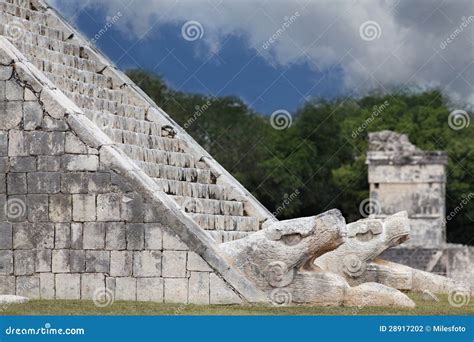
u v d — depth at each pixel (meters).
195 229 22.92
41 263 23.23
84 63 29.59
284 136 69.06
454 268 54.78
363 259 27.72
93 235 23.00
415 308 22.52
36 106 23.50
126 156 23.83
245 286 22.17
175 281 22.47
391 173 57.84
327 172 69.56
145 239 22.69
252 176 66.69
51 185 23.30
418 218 57.28
